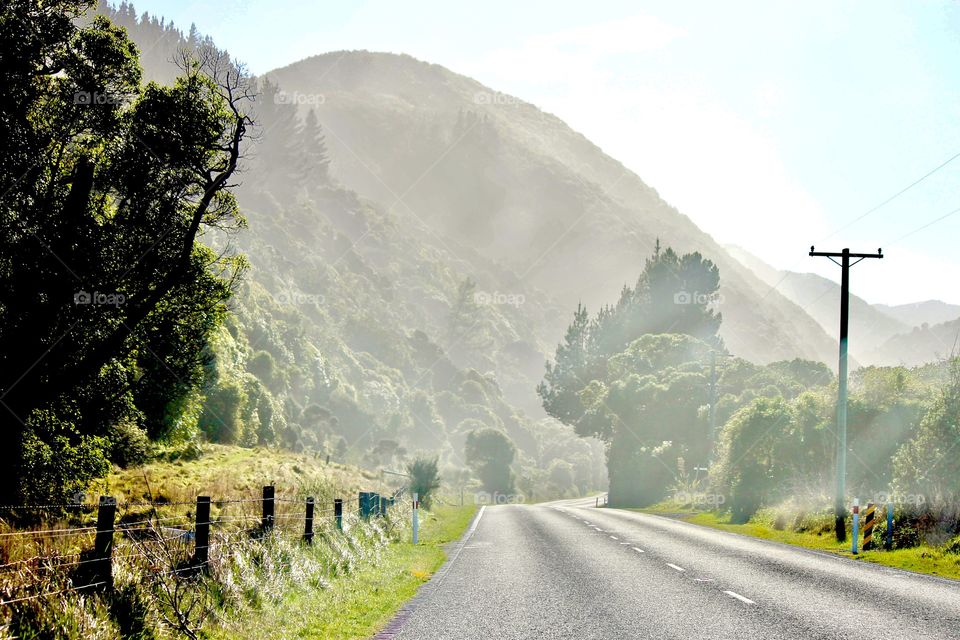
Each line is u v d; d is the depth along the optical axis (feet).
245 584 38.65
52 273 64.80
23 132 67.41
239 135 72.33
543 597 44.45
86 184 66.69
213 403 180.04
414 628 36.58
